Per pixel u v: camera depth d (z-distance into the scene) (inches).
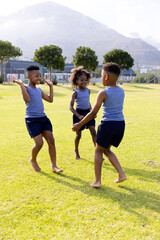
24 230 79.7
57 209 91.7
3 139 203.6
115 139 113.0
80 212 89.7
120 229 80.0
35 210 91.2
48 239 75.2
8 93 883.4
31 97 130.3
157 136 215.6
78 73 156.0
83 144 189.0
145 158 154.0
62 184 113.9
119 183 115.7
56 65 1417.3
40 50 1411.2
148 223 83.4
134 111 400.2
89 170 132.6
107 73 107.7
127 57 1646.2
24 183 114.7
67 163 144.0
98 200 98.6
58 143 190.9
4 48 1348.4
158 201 98.3
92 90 1208.2
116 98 107.3
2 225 82.4
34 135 127.1
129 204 95.5
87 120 110.8
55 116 339.9
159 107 466.0
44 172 129.4
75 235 77.0
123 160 150.2
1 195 102.7
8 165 139.9
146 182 117.1
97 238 75.5
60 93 975.6
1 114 361.1
